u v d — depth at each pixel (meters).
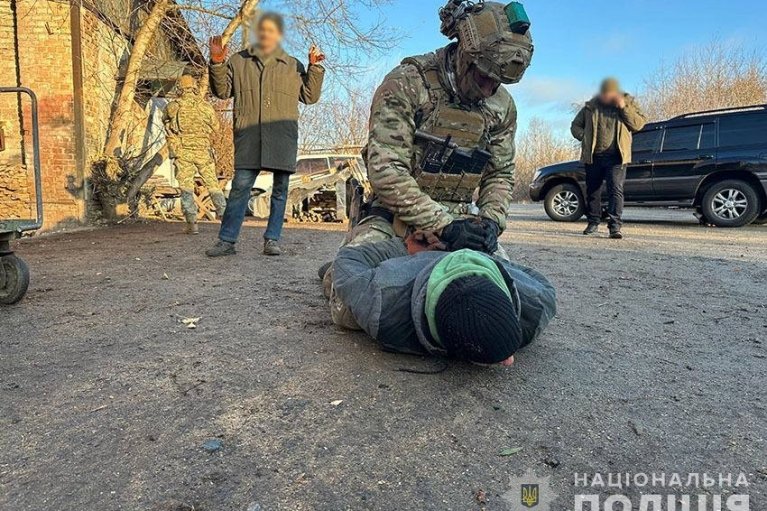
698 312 2.88
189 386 1.77
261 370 1.91
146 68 9.24
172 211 9.93
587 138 6.76
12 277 2.83
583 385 1.83
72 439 1.43
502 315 1.59
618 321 2.68
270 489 1.22
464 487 1.25
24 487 1.22
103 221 8.00
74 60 7.45
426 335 1.77
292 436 1.45
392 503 1.18
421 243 2.14
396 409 1.62
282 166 4.46
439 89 2.23
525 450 1.41
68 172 7.54
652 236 7.05
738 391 1.82
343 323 2.32
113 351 2.12
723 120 8.79
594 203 7.18
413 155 2.30
